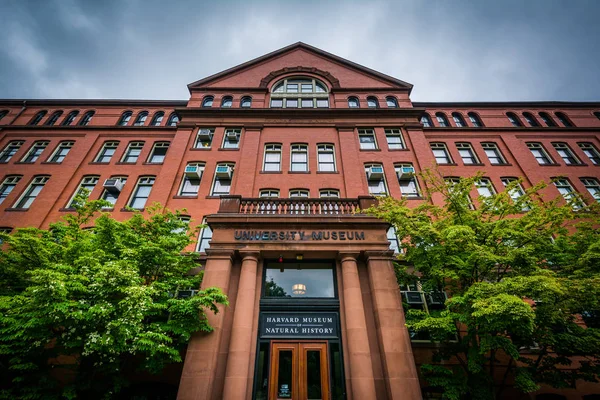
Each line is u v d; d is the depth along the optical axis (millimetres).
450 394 8734
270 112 21250
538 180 19578
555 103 24406
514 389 11828
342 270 11305
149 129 22312
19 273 10172
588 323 10359
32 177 19625
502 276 9828
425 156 19484
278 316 10867
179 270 11188
